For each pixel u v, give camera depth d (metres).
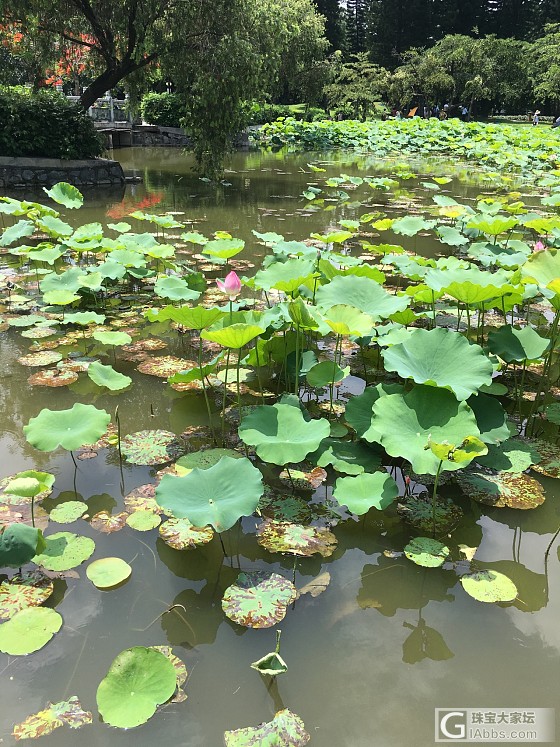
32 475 2.31
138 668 1.61
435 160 17.48
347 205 9.59
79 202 7.01
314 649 1.79
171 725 1.54
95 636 1.80
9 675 1.67
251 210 8.93
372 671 1.73
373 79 31.48
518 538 2.33
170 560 2.13
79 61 13.30
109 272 4.68
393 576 2.11
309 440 2.42
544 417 3.23
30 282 5.20
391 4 41.09
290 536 2.24
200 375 2.99
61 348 3.94
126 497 2.44
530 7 42.22
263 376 3.62
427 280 3.19
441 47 35.41
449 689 1.69
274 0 16.42
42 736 1.51
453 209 6.37
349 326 2.84
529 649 1.83
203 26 10.27
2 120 10.30
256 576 2.03
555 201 7.45
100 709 1.52
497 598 1.98
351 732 1.55
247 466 2.20
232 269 5.75
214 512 2.00
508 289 2.80
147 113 20.50
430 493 2.57
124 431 2.98
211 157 11.11
